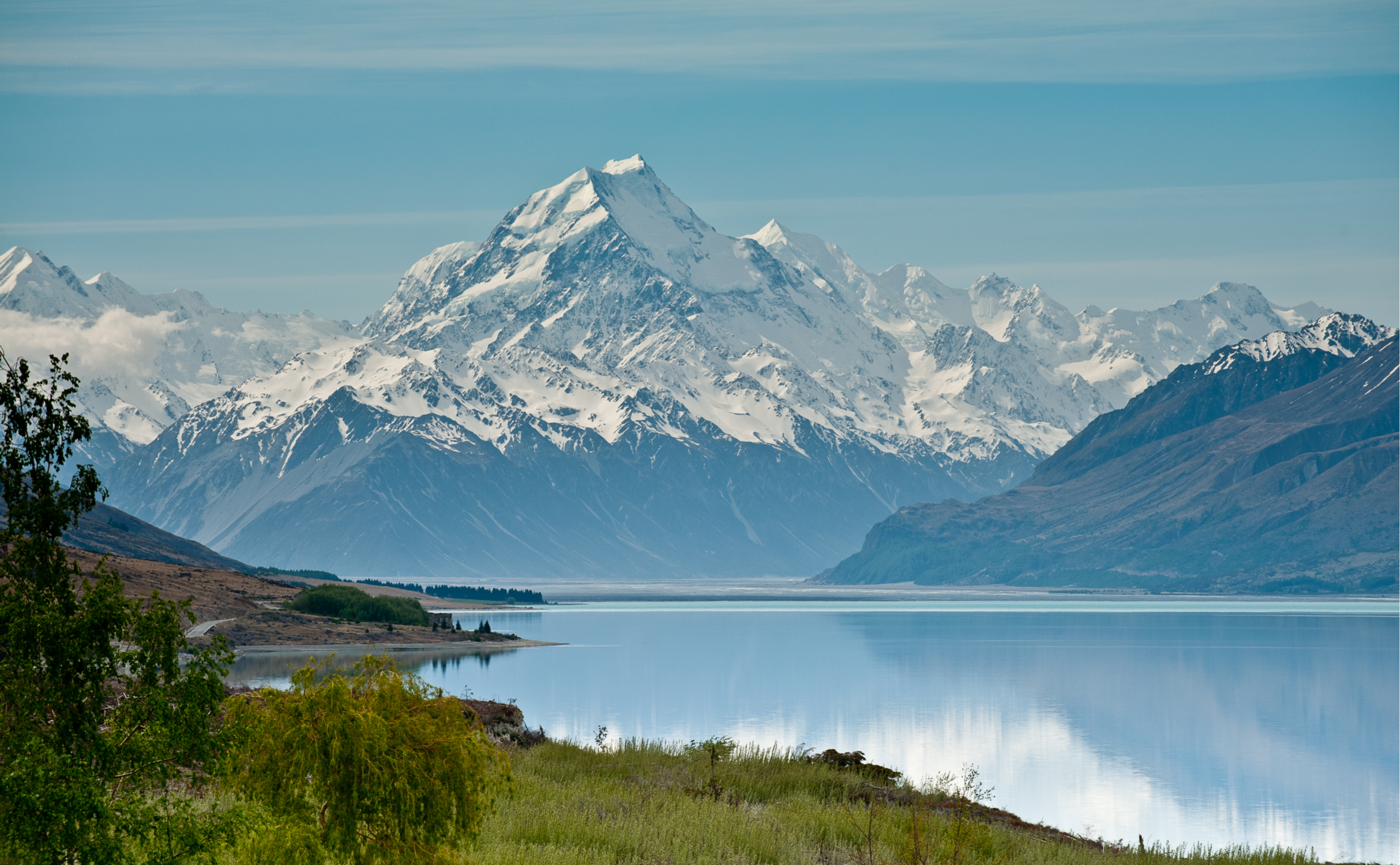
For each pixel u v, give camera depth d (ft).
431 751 185.57
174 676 172.76
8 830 152.25
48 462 171.83
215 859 167.63
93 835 156.87
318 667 188.55
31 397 171.42
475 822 189.37
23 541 169.17
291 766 177.68
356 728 178.40
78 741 165.89
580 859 222.48
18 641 162.81
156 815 163.32
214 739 173.88
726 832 256.52
